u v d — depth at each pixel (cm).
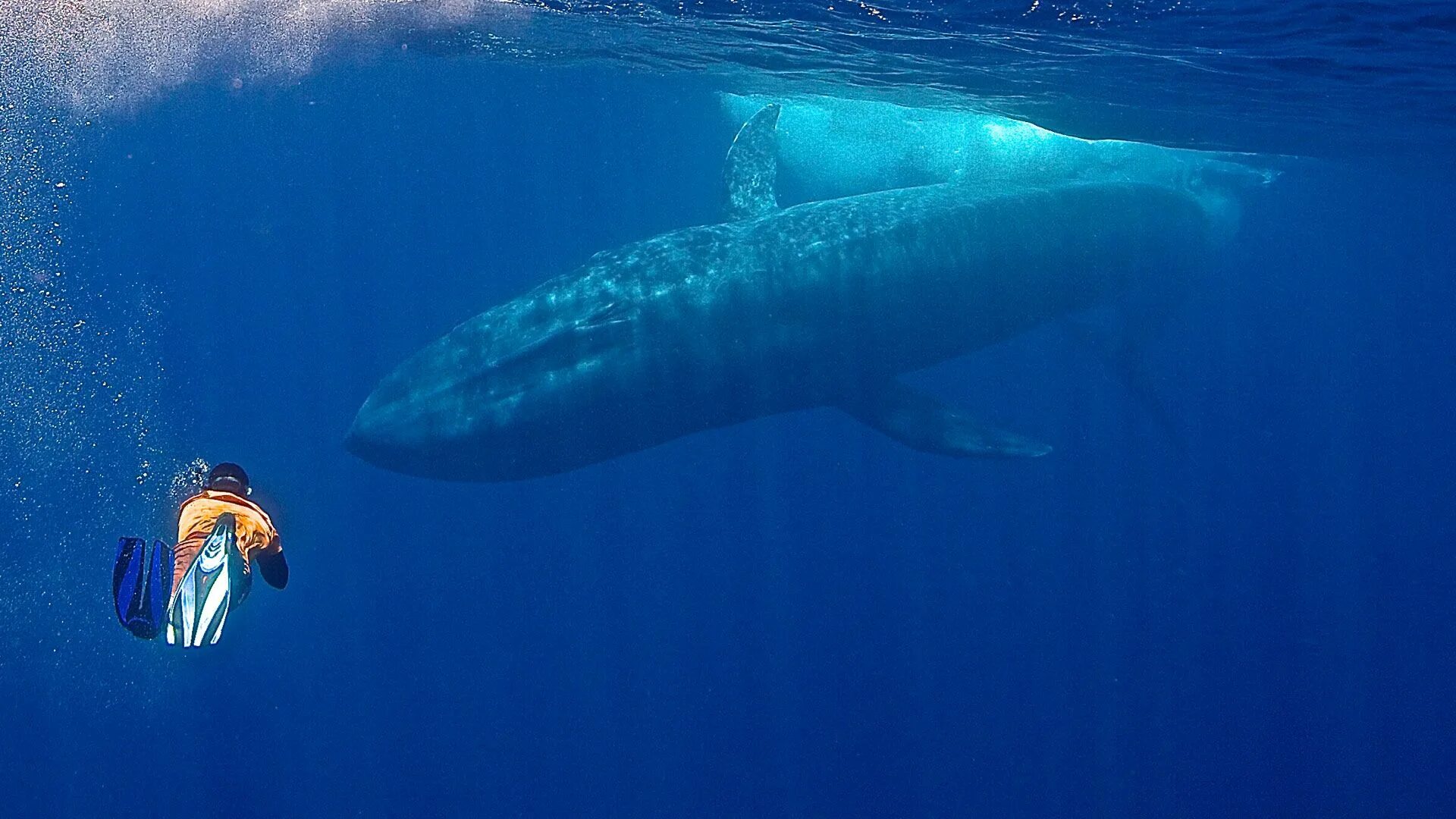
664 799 1794
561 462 984
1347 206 3388
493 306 980
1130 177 1594
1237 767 2005
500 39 1465
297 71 1864
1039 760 1906
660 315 942
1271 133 1497
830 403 1077
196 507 403
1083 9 799
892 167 1620
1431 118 1370
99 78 1452
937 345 1118
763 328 978
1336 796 1983
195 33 1279
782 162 1839
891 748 1894
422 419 928
